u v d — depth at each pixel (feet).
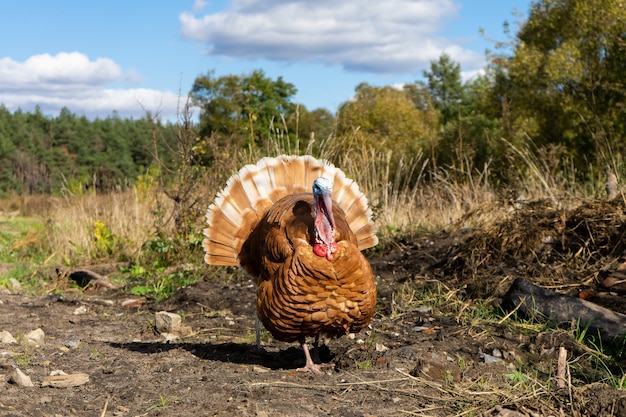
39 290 31.89
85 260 39.42
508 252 26.66
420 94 172.45
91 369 17.38
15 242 50.60
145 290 29.55
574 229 26.30
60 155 282.15
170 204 42.34
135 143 300.40
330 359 18.95
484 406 14.25
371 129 117.08
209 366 17.90
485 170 39.42
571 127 86.84
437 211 37.76
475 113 111.96
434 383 15.56
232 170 36.29
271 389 15.53
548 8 89.35
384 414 13.92
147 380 16.42
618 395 13.87
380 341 19.83
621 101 81.41
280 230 16.31
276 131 37.96
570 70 81.71
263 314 16.35
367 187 38.01
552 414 13.93
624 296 21.99
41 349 19.33
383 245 32.55
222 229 18.70
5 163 239.30
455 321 21.53
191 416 13.74
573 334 19.33
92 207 46.24
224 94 73.56
